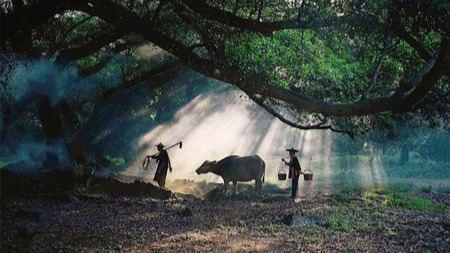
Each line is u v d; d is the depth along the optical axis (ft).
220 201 66.44
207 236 42.88
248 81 46.03
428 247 40.01
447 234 45.14
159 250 37.63
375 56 50.26
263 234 44.04
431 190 85.97
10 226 43.57
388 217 54.24
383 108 40.37
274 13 48.98
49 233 41.98
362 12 40.96
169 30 55.93
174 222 49.19
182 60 46.96
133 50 88.43
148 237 41.96
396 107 39.68
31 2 49.88
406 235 44.29
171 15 55.36
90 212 52.75
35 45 66.74
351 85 51.98
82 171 70.74
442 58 34.81
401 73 53.36
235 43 47.06
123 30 50.21
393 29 41.70
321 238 42.42
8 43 49.78
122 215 51.83
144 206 57.93
